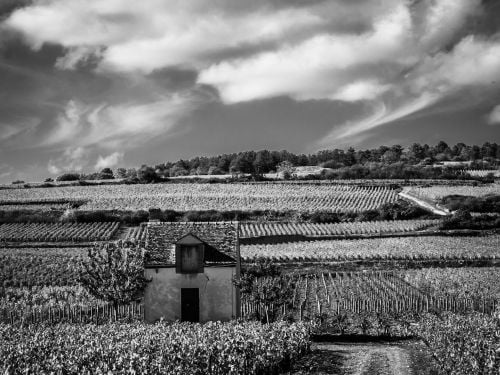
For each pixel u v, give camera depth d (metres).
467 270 73.62
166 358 24.95
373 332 45.00
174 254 45.19
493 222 104.75
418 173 165.00
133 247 47.53
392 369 29.47
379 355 33.94
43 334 32.09
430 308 54.78
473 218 106.25
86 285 44.47
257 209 125.12
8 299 56.84
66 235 101.31
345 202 131.00
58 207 127.06
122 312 49.94
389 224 109.06
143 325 36.56
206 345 26.66
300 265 81.06
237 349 26.66
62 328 36.16
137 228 110.25
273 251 89.69
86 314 49.78
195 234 47.28
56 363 24.12
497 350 24.64
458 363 25.94
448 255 83.19
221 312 44.53
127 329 34.28
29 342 28.81
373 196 135.75
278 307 47.56
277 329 33.12
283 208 126.00
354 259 84.19
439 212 116.12
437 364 29.16
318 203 130.50
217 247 46.09
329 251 88.31
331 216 117.00
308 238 100.44
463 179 156.88
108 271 43.97
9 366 23.88
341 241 96.00
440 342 30.45
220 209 125.69
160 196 137.75
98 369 22.88
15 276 70.62
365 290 62.34
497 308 50.25
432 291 61.12
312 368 29.72
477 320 35.88
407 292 60.97
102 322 45.78
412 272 72.81
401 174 164.75
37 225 110.06
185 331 32.72
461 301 56.34
